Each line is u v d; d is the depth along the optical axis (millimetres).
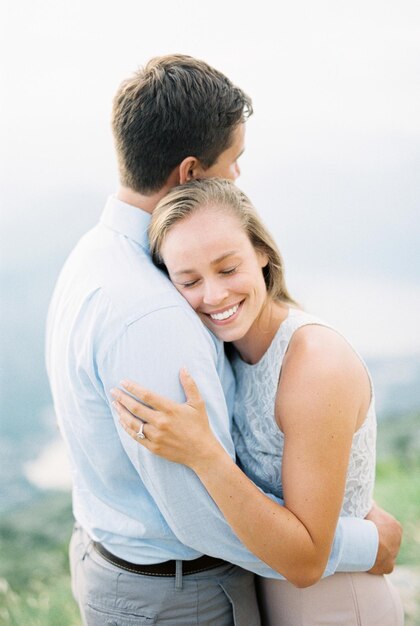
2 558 3477
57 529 3783
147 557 1493
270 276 1550
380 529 1593
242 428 1583
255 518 1363
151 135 1499
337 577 1565
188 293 1461
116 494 1505
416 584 2980
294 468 1413
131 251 1496
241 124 1586
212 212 1434
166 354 1362
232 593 1529
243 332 1479
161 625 1507
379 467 4172
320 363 1423
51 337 1658
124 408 1377
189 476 1374
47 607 3068
